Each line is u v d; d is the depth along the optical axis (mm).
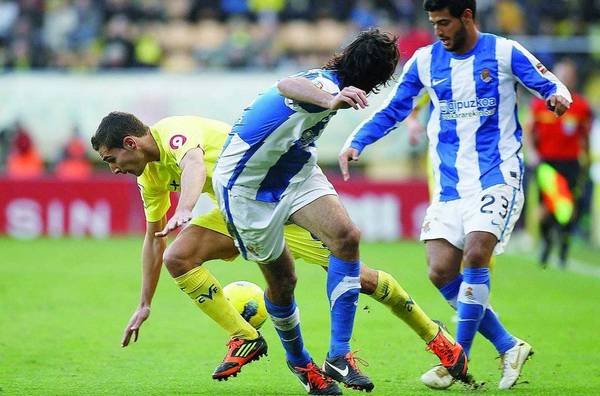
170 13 81188
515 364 23266
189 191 20828
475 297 22734
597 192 62812
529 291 42656
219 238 22125
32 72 70562
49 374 25125
